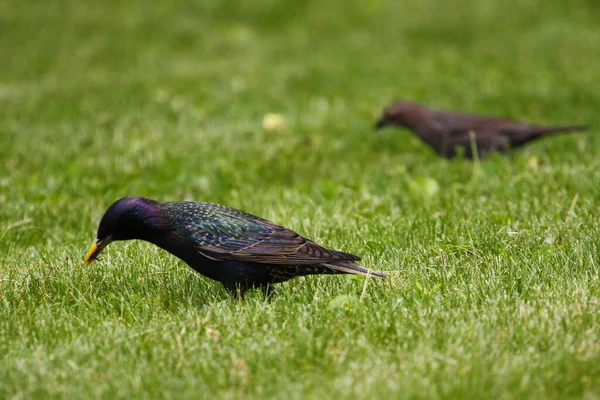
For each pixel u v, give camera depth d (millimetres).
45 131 16328
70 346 6641
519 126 14062
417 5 29812
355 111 18047
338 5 30812
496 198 10883
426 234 9320
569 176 11406
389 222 9938
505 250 8469
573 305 6941
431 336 6574
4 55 26812
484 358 6191
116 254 8953
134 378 6070
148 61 26672
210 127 16750
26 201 11727
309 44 27078
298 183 12664
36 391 5922
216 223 7562
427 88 19812
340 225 9875
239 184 12883
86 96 19953
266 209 11023
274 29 29969
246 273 7543
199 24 29750
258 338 6617
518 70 21438
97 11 30250
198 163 13930
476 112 17969
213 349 6508
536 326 6613
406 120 14891
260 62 24703
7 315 7391
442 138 14359
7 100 19891
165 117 17594
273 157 14289
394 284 7715
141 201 7711
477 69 21562
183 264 8797
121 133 16016
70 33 28578
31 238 10500
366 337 6637
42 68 25922
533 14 27875
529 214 9930
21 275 8461
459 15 28062
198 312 7293
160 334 6797
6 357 6559
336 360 6254
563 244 8609
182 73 22891
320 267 7500
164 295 7863
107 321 7195
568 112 17625
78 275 8359
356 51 25219
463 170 13000
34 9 30094
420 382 5816
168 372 6184
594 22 27281
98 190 12133
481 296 7383
